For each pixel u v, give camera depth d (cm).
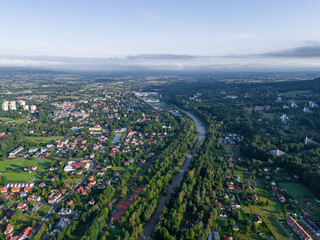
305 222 18500
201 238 16200
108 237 16750
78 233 17362
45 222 18150
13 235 17050
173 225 17412
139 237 17088
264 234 17238
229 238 16562
